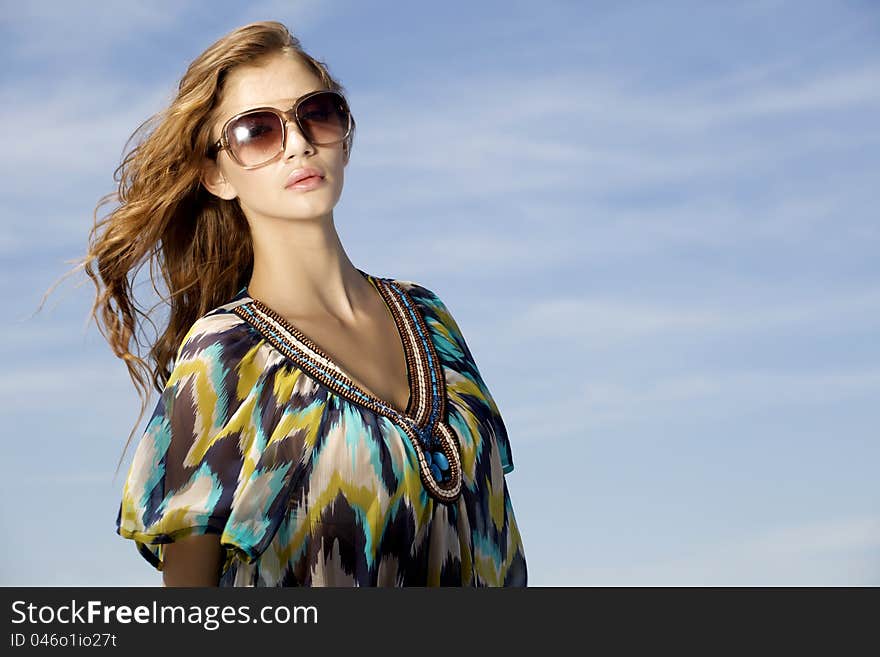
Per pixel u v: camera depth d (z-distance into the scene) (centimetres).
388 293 263
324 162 243
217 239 263
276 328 239
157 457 230
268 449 226
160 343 268
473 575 237
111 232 258
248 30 251
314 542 223
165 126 252
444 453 236
